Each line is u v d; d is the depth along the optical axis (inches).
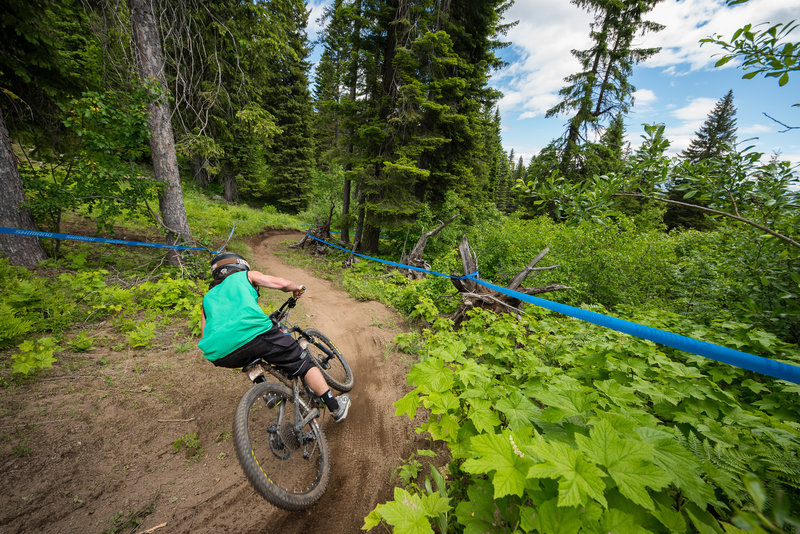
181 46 284.0
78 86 289.0
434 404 69.3
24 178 230.4
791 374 34.9
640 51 740.7
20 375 129.4
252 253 468.4
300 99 1099.3
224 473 106.4
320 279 390.0
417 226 487.2
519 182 167.6
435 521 76.1
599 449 45.6
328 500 101.1
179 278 247.8
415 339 216.8
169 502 94.4
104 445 108.3
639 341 112.0
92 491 93.6
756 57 83.6
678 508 45.9
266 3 330.0
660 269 278.7
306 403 122.0
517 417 61.9
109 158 242.4
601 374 95.9
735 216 120.6
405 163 424.8
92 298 197.3
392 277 375.9
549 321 184.2
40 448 102.3
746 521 32.0
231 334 90.1
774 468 49.3
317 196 871.7
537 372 104.5
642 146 140.9
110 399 127.1
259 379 98.2
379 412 144.4
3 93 250.5
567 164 838.5
